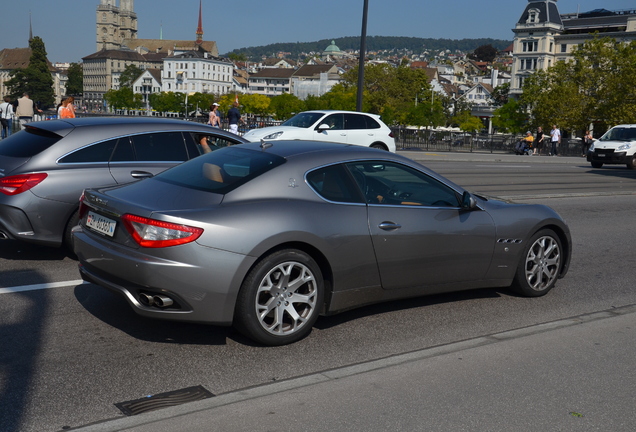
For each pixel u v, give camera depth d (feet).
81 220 16.35
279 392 12.51
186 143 24.21
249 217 14.35
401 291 17.03
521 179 62.44
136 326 16.14
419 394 12.59
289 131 57.11
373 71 326.85
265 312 14.69
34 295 18.35
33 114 73.05
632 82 193.16
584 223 37.04
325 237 15.23
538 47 356.18
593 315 18.66
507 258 19.20
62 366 13.50
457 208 17.97
